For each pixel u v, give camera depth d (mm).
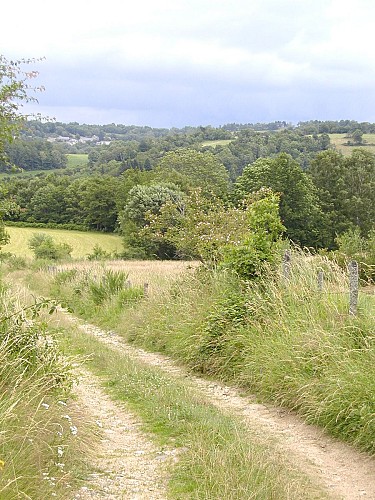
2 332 7559
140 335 14781
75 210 77250
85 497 5258
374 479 6242
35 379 6902
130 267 33594
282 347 9359
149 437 7117
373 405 6973
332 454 6977
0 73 7758
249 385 9812
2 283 11109
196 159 82250
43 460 5402
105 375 10578
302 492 5574
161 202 59312
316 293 10164
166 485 5648
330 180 61062
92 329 17453
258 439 7211
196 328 12031
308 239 55594
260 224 12914
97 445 6715
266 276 11719
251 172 55750
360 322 8719
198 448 6363
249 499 5094
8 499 4465
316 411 7824
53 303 8086
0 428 5340
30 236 67875
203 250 16188
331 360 8328
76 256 57750
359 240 25094
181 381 10312
